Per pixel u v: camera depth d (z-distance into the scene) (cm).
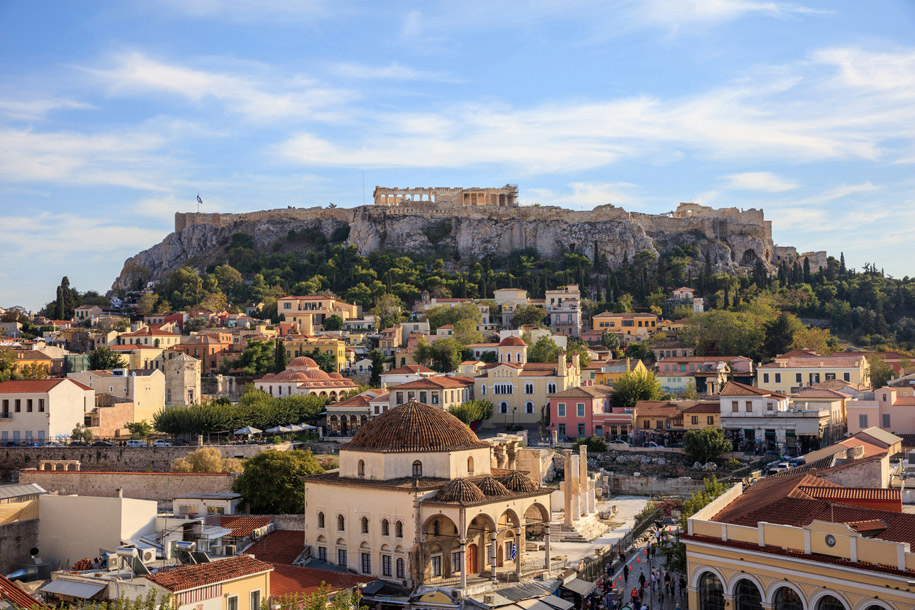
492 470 12556
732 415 18888
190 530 10081
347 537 11244
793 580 6869
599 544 13288
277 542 11844
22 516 10031
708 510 8231
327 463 16162
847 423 17850
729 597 7294
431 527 10750
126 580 7875
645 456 18788
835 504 7494
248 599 8038
